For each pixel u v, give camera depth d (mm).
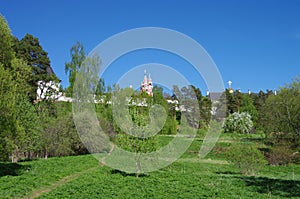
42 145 31406
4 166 24125
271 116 31672
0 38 21625
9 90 19516
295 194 15867
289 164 29203
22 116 26516
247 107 60406
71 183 18031
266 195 15430
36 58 48562
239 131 47906
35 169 23391
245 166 23031
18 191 15930
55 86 47844
